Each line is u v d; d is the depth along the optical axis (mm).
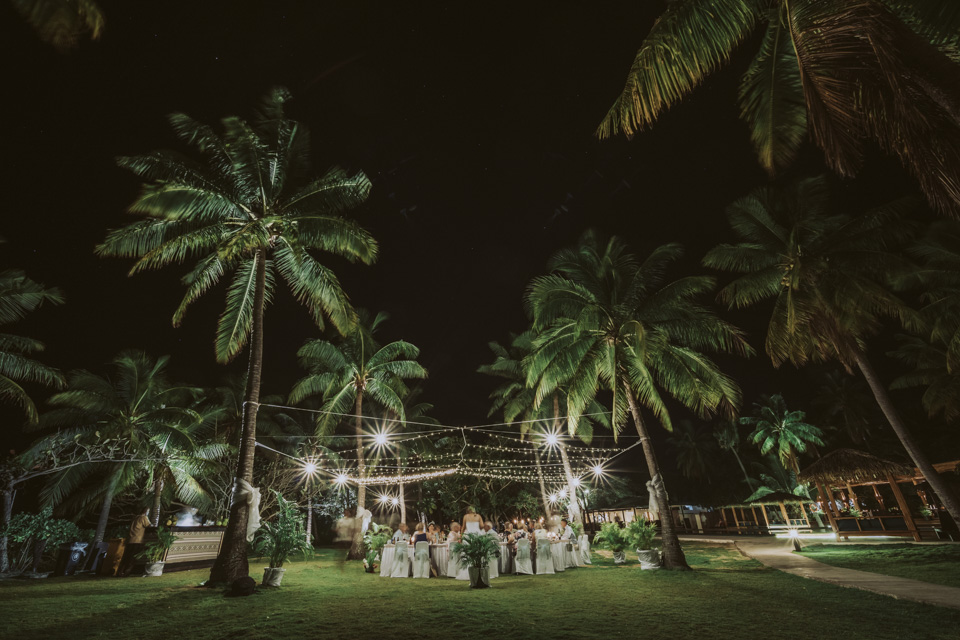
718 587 10734
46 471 17297
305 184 15688
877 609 7969
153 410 24609
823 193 20188
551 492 31438
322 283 15133
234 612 8461
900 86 4715
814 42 5688
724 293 21156
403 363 26047
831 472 24531
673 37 7230
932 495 26281
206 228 14250
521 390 33188
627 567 15227
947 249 21406
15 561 16234
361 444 23328
